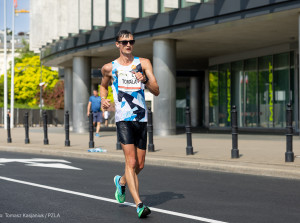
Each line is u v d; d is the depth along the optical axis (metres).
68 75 42.25
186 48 32.34
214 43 30.25
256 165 12.48
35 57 91.88
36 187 10.06
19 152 19.61
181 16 25.00
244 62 35.94
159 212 7.45
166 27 25.97
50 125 61.94
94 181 11.01
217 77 39.03
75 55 34.06
